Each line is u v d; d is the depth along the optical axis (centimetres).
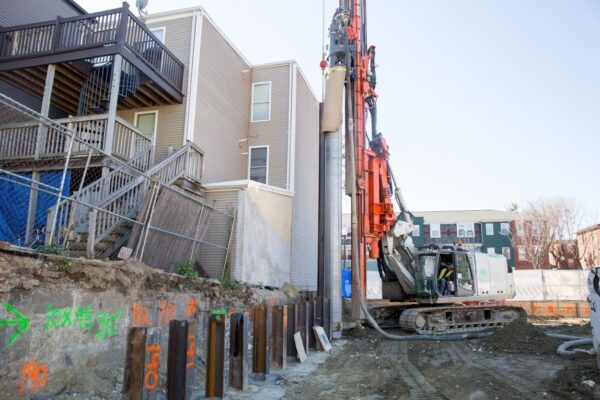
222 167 1945
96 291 753
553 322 2217
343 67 1667
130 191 1174
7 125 1397
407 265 1789
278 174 2128
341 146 1644
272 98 2212
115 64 1394
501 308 1870
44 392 634
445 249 1764
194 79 1773
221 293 1195
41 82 1623
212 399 729
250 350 1153
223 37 2006
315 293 1920
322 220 1670
